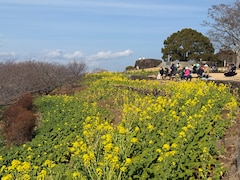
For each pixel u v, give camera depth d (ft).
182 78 110.22
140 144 35.32
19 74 138.92
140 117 46.34
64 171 33.99
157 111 49.34
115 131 40.50
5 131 86.99
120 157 31.45
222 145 35.88
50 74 150.51
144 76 133.28
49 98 114.01
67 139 56.65
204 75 111.96
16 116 88.53
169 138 37.01
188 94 64.28
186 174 28.35
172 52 248.52
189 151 32.40
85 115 75.72
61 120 79.20
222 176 30.63
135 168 27.84
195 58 234.58
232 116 45.16
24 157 54.65
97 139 35.99
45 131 75.46
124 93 87.81
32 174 35.09
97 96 97.45
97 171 26.45
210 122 42.04
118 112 75.05
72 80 153.17
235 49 169.89
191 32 242.17
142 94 85.87
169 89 76.95
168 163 28.96
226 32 167.12
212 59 232.73
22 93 129.39
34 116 91.71
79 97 106.83
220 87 67.67
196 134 38.24
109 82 116.16
